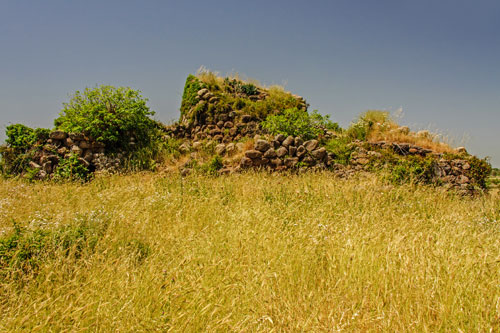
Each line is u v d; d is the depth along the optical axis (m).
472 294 3.55
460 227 5.90
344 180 11.18
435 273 3.90
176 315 3.17
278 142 12.74
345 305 3.47
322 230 5.36
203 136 16.17
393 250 4.46
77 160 12.70
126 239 5.16
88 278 3.86
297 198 7.93
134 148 14.48
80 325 3.04
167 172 12.88
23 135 12.95
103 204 7.77
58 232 4.97
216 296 3.52
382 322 3.16
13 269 4.04
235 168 12.49
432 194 9.66
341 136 14.84
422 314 3.27
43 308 3.28
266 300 3.50
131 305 3.26
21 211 7.51
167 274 3.90
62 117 14.53
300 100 19.08
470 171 12.03
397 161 12.13
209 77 18.67
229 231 5.43
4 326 3.08
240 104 16.88
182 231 5.69
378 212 6.93
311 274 4.15
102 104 14.08
